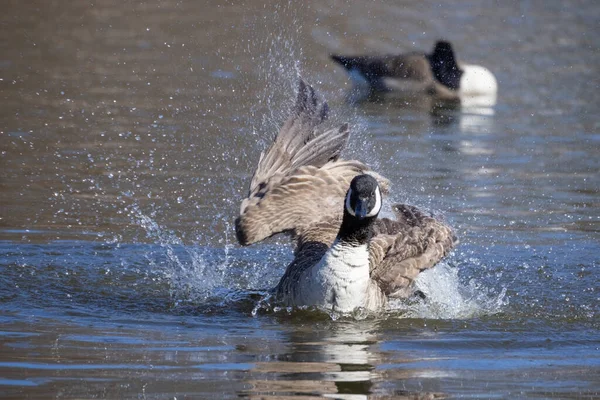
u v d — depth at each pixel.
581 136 20.89
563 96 25.23
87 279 12.09
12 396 7.67
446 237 11.70
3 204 15.26
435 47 27.50
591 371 8.69
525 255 13.51
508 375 8.54
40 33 30.22
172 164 17.97
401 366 8.75
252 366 8.61
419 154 19.22
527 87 26.41
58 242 13.63
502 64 28.72
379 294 10.92
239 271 12.88
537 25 33.78
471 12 35.12
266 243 14.29
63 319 10.30
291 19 31.88
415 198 16.05
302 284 10.77
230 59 27.56
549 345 9.62
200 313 10.84
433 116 23.45
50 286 11.70
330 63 28.19
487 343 9.65
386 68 27.03
